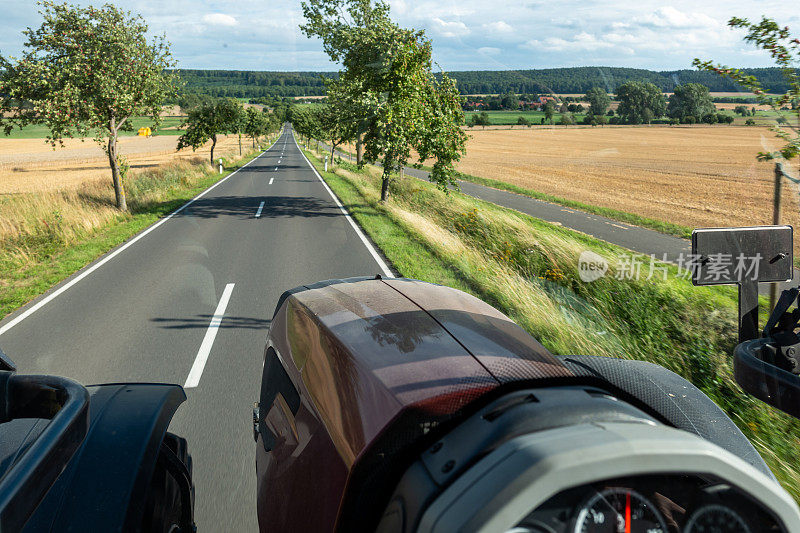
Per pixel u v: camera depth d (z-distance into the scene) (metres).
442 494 1.00
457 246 9.79
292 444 1.82
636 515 1.08
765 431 3.25
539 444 0.95
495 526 0.87
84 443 1.77
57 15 13.18
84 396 1.50
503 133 52.19
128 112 14.70
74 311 6.41
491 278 7.56
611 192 22.97
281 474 1.82
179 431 3.50
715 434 1.68
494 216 12.36
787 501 0.98
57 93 12.95
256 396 4.04
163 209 16.11
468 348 1.70
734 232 1.99
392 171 15.62
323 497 1.46
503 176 30.12
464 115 14.23
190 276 8.11
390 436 1.33
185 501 2.24
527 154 41.38
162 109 15.55
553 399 1.28
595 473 0.89
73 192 18.77
